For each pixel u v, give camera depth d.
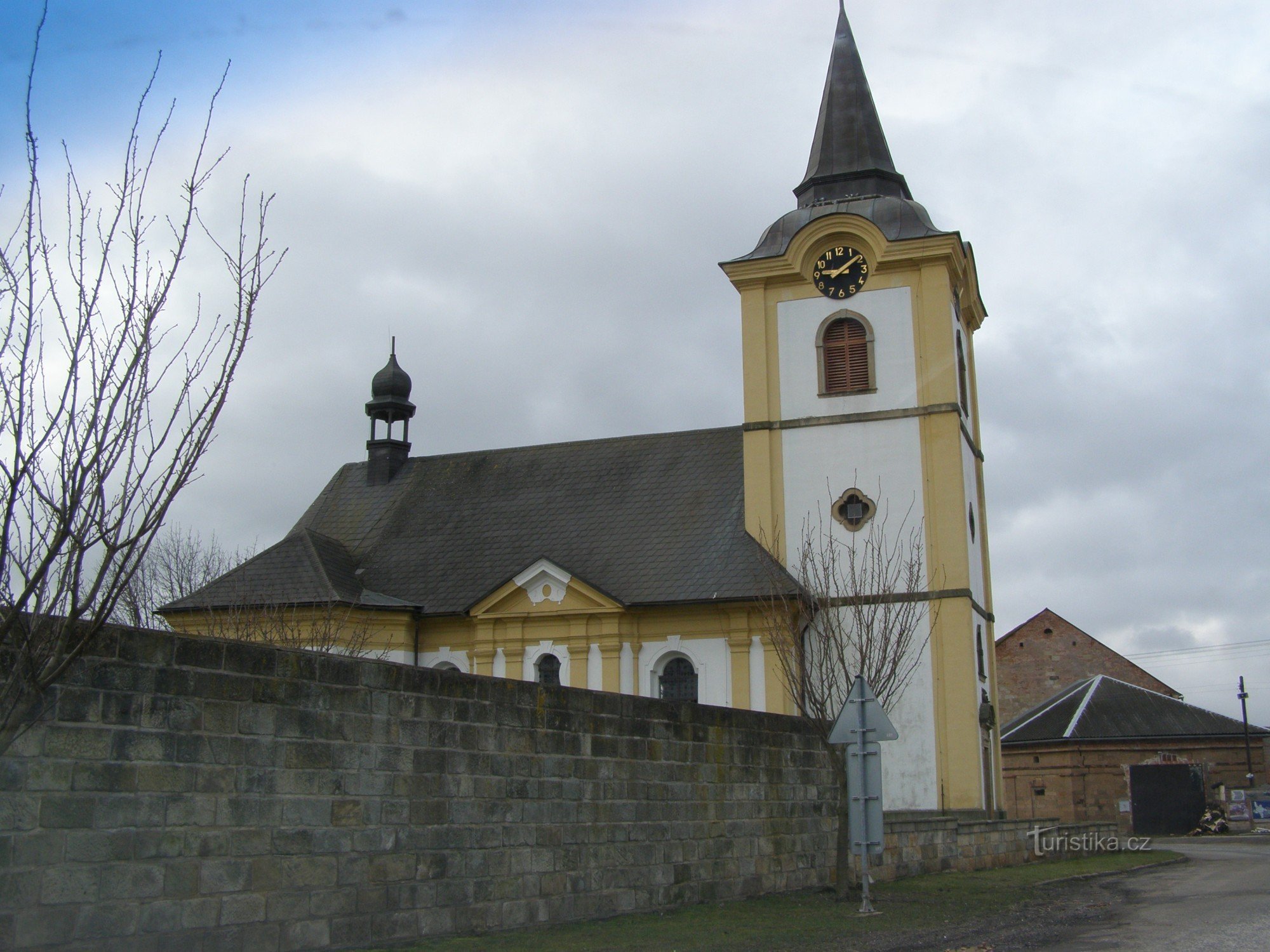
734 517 41.81
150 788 13.59
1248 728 70.94
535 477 46.59
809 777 26.06
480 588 42.47
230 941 14.23
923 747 37.56
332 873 15.54
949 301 40.59
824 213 41.59
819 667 29.84
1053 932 18.45
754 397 41.56
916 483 39.47
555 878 19.06
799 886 25.16
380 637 41.38
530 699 19.00
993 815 39.78
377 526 46.88
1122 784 69.75
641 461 45.62
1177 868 33.81
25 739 12.52
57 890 12.62
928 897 24.25
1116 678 80.81
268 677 15.02
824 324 41.34
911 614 33.38
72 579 11.27
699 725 22.81
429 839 16.95
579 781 19.77
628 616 39.75
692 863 22.16
